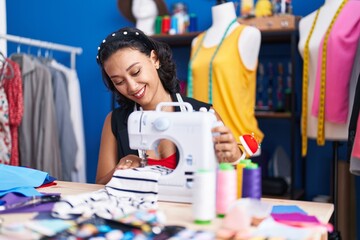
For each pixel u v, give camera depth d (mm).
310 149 2729
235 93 2293
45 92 2650
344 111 2014
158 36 2734
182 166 1121
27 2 3627
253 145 1219
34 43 2789
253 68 2350
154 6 2867
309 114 2207
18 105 2529
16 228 823
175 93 1621
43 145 2629
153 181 1143
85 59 3432
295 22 2404
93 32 3400
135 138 1210
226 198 938
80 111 3025
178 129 1136
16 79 2529
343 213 2492
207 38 2455
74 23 3461
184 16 2820
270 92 2746
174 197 1128
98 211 939
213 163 1128
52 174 2664
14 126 2566
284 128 2777
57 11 3520
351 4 2043
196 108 1610
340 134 2059
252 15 2467
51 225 846
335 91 2018
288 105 2561
